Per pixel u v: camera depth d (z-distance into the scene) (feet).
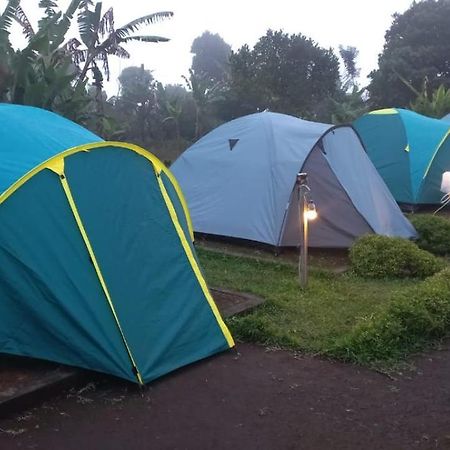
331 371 15.71
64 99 44.52
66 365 14.55
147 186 16.93
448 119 53.01
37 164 15.25
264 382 14.98
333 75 102.37
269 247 28.17
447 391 14.71
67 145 16.63
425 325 17.84
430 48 106.63
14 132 16.53
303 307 20.43
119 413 13.26
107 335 14.42
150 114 92.48
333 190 28.30
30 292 14.35
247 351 16.94
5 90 40.27
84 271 14.73
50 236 14.62
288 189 27.86
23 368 14.70
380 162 42.68
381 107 109.60
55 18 45.83
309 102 99.35
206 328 16.53
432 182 40.93
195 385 14.73
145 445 12.01
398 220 29.99
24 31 50.14
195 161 32.32
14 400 13.07
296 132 29.50
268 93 93.15
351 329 18.11
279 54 99.45
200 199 30.96
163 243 16.62
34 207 14.62
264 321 18.43
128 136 88.28
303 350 16.93
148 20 54.44
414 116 43.65
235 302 20.53
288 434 12.58
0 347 14.53
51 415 13.09
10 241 14.30
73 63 56.80
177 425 12.84
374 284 23.54
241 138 30.96
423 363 16.42
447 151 41.24
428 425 13.07
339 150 29.19
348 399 14.20
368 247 25.34
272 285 23.21
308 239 28.30
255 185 29.12
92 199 15.44
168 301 16.01
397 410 13.71
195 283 16.90
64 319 14.42
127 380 14.24
